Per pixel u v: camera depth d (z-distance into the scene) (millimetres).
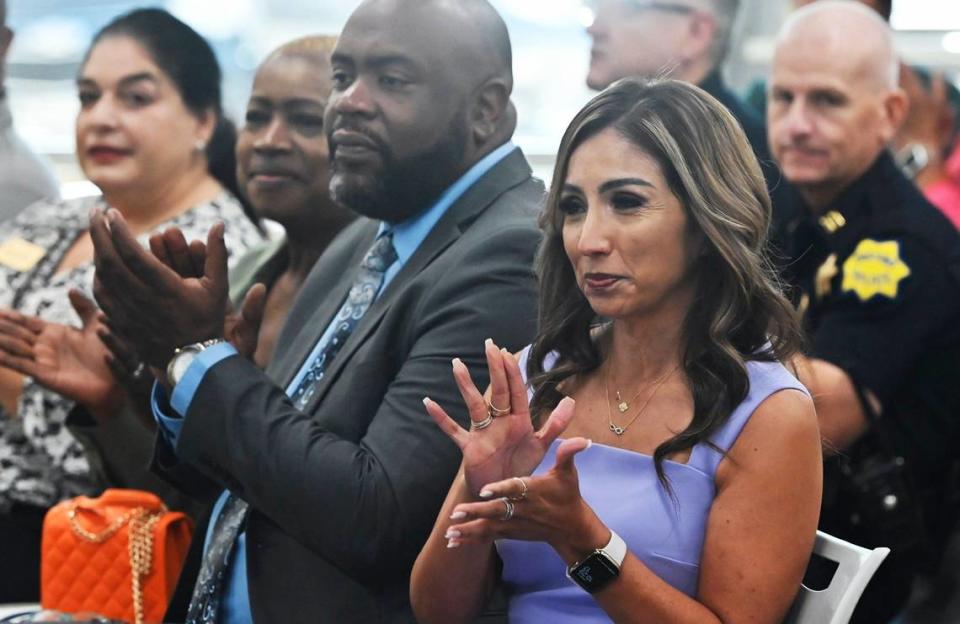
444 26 3363
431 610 2773
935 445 4230
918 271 4172
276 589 3205
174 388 3156
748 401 2617
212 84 5055
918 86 5867
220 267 3188
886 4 5297
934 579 4398
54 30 9141
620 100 2678
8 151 5699
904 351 4141
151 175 4945
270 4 9500
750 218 2676
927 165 5875
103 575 3891
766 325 2699
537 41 8523
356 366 3264
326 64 4289
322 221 4266
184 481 3561
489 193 3395
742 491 2584
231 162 5086
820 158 4312
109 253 3090
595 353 2824
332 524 3027
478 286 3189
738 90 6105
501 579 2834
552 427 2434
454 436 2486
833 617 2600
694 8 4855
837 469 4020
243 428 3098
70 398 3963
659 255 2631
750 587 2559
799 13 4512
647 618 2500
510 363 2475
